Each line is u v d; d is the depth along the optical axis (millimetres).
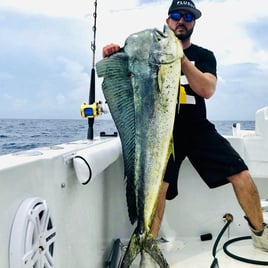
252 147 2473
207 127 2234
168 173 2133
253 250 2184
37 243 845
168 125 1549
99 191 1765
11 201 807
